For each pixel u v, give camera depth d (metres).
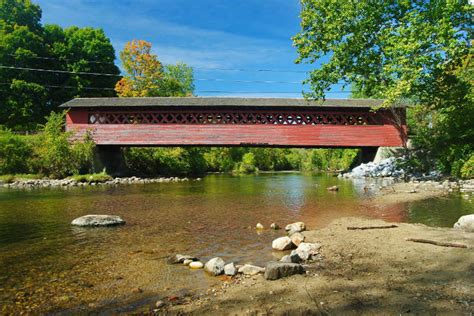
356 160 36.56
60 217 10.20
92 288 4.62
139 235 7.82
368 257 5.51
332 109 29.03
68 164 26.36
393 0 20.50
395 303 3.72
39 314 3.86
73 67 41.41
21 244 7.02
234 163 49.06
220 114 29.47
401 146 28.36
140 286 4.68
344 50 21.08
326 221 9.34
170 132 28.84
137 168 34.28
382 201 12.95
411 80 16.78
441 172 21.23
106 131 28.97
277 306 3.81
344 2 20.78
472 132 19.22
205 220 9.70
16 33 37.34
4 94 36.62
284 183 24.08
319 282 4.48
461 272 4.59
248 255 6.21
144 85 43.81
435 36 17.16
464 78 19.64
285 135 28.69
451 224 8.38
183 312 3.79
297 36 21.73
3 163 26.00
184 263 5.68
